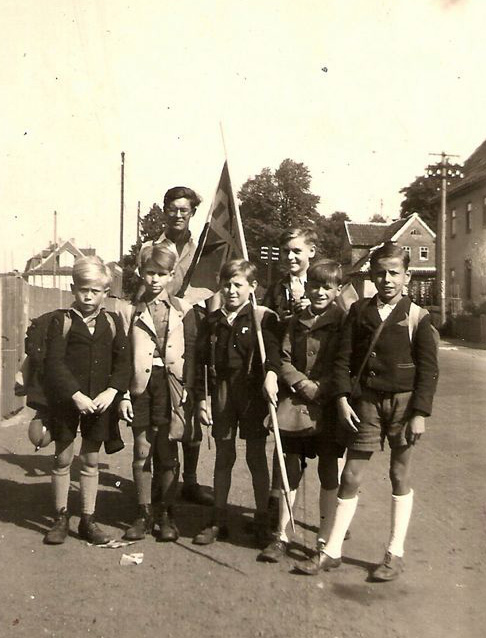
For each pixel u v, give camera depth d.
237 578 3.06
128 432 6.45
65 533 3.58
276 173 48.12
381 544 3.45
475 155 25.77
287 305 3.79
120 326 3.65
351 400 3.13
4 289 7.17
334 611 2.70
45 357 3.54
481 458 5.25
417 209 49.25
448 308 21.03
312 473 4.85
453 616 2.61
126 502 4.26
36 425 3.53
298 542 3.48
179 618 2.67
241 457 5.32
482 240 22.34
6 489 4.54
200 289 4.18
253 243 48.28
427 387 3.00
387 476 4.77
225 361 3.52
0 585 2.99
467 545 3.39
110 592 2.92
